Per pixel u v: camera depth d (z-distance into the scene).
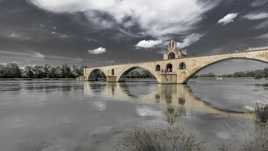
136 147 8.12
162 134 8.74
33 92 54.34
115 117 21.09
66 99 38.66
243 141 11.00
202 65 93.19
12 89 64.94
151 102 33.69
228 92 55.22
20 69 192.88
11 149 11.84
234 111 24.27
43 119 20.19
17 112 24.42
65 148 11.87
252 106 28.16
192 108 26.84
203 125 16.56
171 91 58.72
